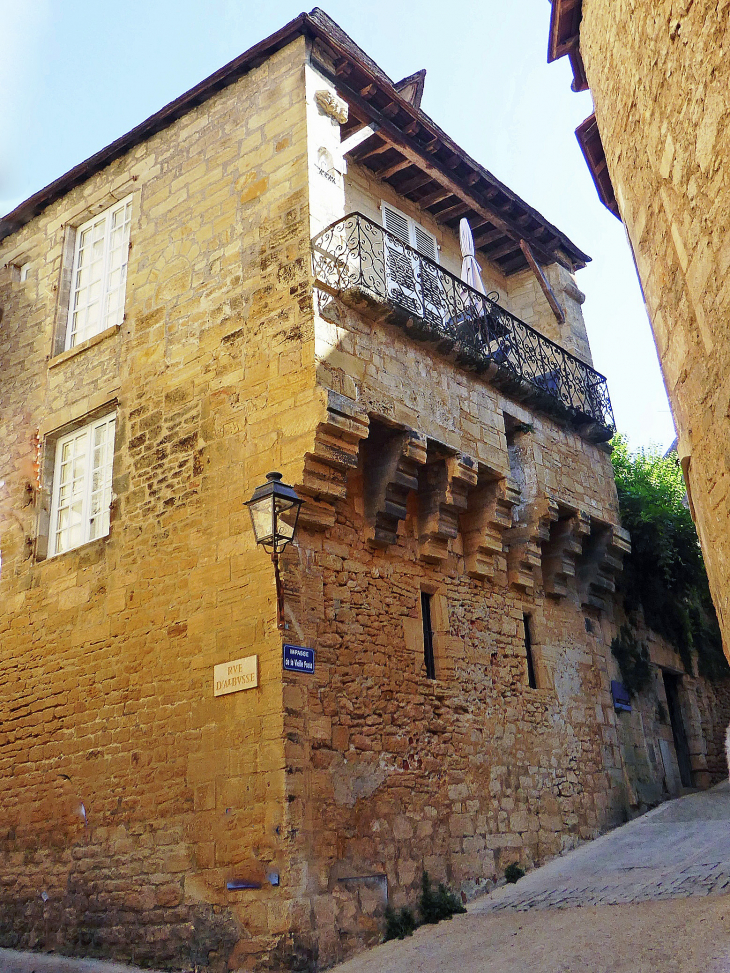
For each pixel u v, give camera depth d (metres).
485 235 15.44
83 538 12.02
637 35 6.90
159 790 9.66
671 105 6.27
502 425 12.65
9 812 11.40
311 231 10.51
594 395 14.99
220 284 11.27
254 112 11.73
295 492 9.21
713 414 6.25
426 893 9.69
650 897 8.80
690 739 15.88
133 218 12.88
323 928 8.40
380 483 10.70
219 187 11.79
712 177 5.62
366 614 10.23
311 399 9.77
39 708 11.50
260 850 8.53
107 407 12.17
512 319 13.37
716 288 5.80
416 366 11.37
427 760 10.36
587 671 13.71
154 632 10.40
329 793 9.00
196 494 10.56
